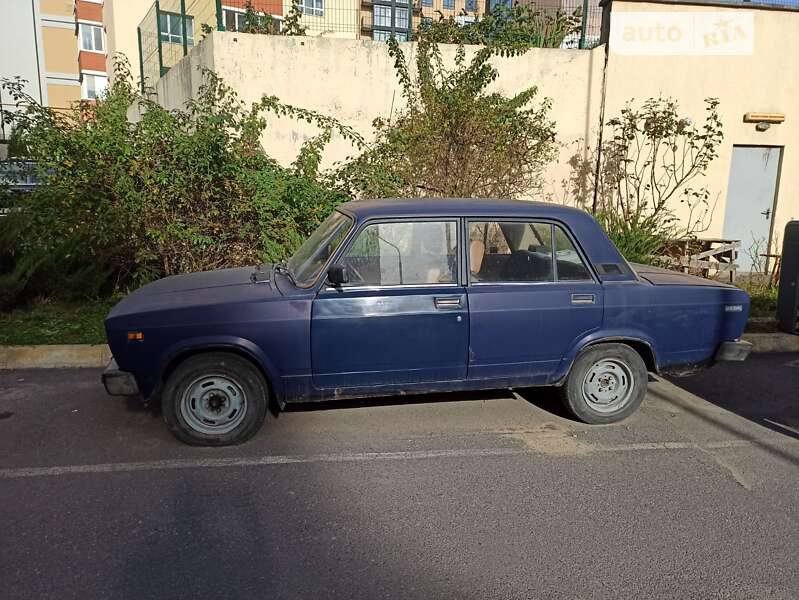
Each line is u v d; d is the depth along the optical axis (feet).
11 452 13.51
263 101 26.76
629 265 15.42
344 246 13.80
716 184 34.86
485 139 28.12
